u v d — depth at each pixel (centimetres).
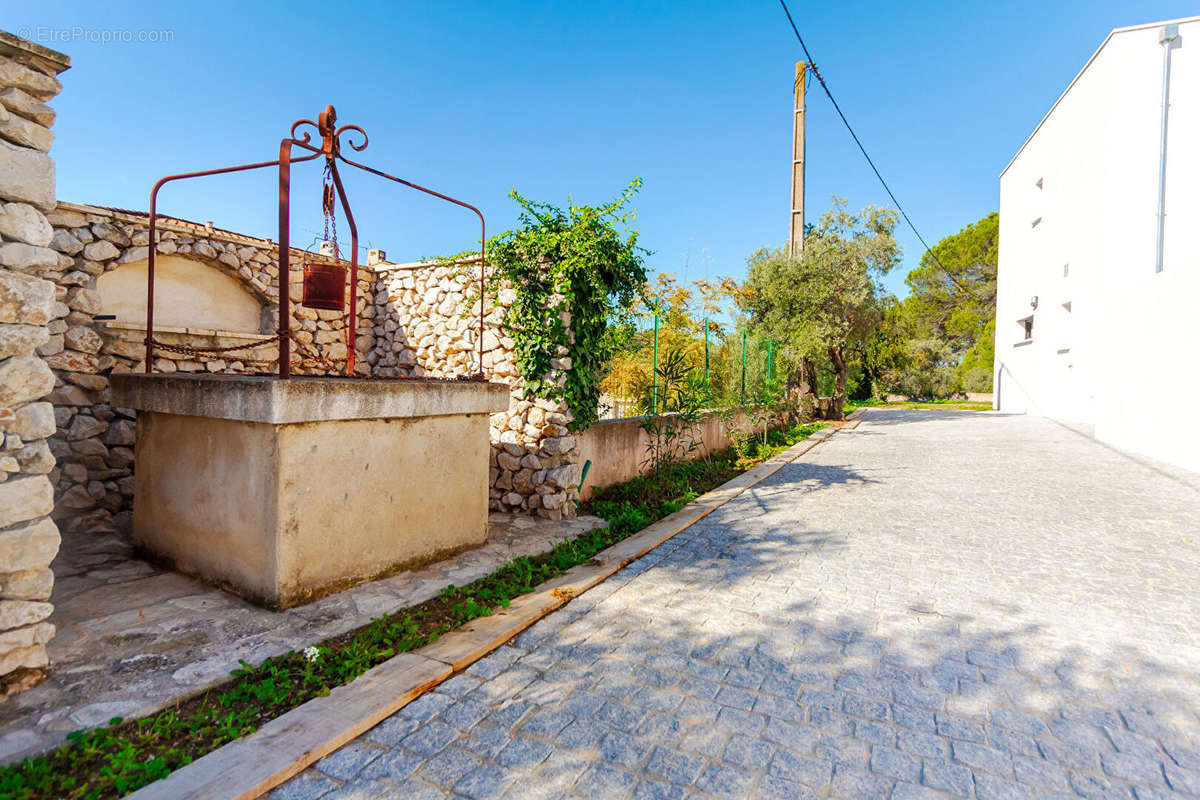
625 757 226
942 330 3675
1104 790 209
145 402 414
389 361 700
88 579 391
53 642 298
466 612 350
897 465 954
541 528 546
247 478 355
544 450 581
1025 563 462
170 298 579
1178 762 224
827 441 1313
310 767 218
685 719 252
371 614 347
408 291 682
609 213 582
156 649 294
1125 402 1094
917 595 395
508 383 599
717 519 608
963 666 299
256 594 354
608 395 948
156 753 219
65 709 239
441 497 451
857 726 248
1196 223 1334
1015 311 2103
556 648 319
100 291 529
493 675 288
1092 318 1547
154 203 426
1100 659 306
